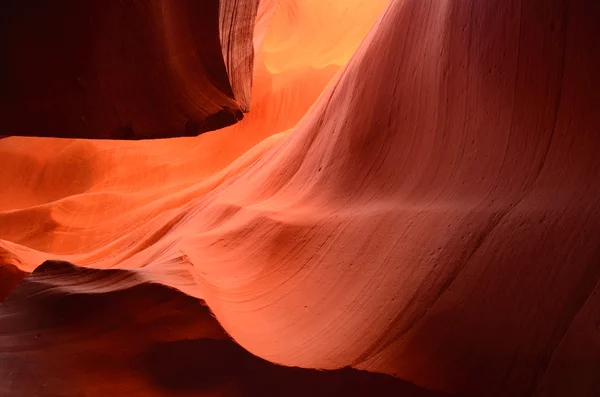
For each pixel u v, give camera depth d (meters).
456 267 2.70
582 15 2.83
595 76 2.72
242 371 2.63
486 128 3.25
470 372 2.34
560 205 2.54
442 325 2.53
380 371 2.48
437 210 3.14
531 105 3.00
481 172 3.13
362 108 4.50
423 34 4.08
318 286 3.33
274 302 3.37
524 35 3.12
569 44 2.86
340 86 5.23
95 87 5.29
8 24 4.73
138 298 2.88
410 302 2.73
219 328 2.73
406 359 2.51
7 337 2.79
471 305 2.51
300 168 5.22
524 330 2.30
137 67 5.59
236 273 3.86
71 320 2.88
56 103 5.14
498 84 3.23
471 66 3.46
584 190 2.51
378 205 3.67
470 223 2.84
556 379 2.12
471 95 3.42
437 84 3.73
